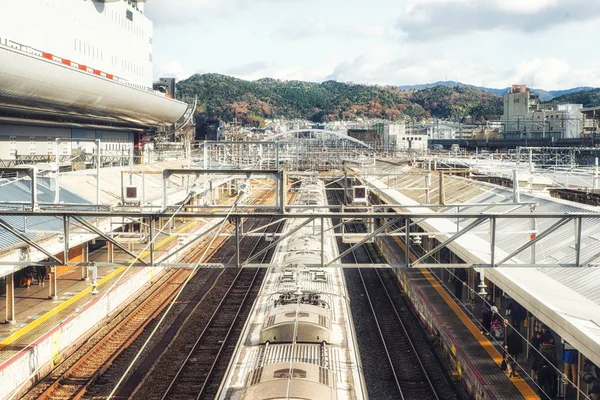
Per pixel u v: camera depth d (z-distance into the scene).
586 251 20.84
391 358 21.84
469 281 26.88
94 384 19.42
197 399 18.14
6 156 43.41
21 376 18.53
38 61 37.47
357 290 31.88
